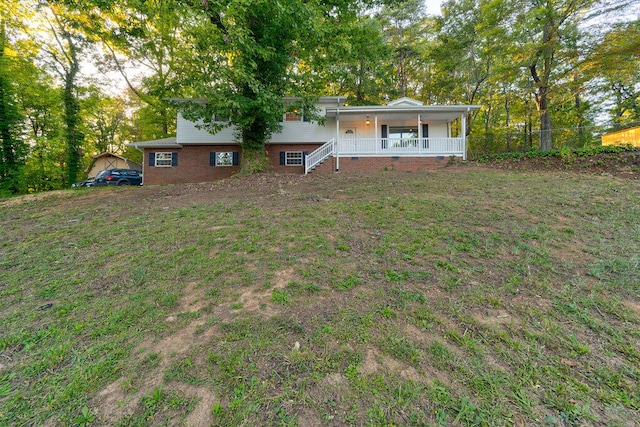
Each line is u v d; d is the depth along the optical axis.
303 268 3.38
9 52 12.70
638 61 11.35
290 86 10.45
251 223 5.12
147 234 4.75
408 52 21.39
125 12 11.41
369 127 15.74
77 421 1.58
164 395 1.73
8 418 1.61
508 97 17.38
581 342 2.10
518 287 2.89
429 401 1.64
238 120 10.20
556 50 12.84
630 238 3.90
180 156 15.84
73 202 7.53
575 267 3.24
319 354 2.03
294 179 10.02
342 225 4.86
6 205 7.26
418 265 3.40
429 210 5.45
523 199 5.96
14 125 12.77
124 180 16.66
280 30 9.15
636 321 2.31
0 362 2.06
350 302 2.68
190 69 11.65
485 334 2.20
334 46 9.41
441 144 13.80
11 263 3.80
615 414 1.54
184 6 7.16
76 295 3.01
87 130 18.84
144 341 2.25
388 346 2.09
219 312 2.60
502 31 13.56
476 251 3.73
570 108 20.33
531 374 1.82
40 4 12.34
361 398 1.67
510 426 1.48
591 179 7.86
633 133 11.95
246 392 1.73
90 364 2.01
